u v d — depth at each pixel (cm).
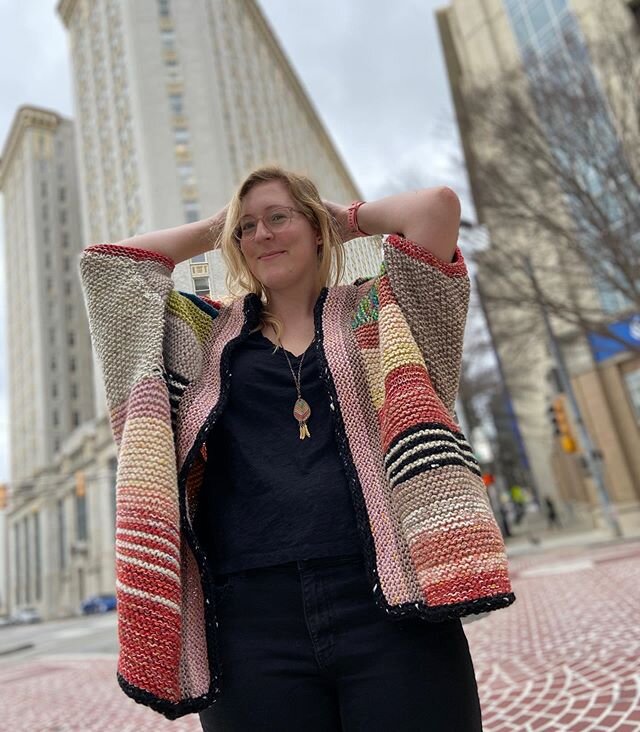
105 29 3938
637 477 1677
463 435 115
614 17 1361
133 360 125
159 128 3241
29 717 492
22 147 6731
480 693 354
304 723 104
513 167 1274
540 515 3372
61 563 4788
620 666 351
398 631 104
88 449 4125
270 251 141
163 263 143
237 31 4431
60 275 6181
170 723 411
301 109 6000
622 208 1140
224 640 110
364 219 143
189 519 115
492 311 1518
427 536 97
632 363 1698
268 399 126
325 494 113
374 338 126
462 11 2242
